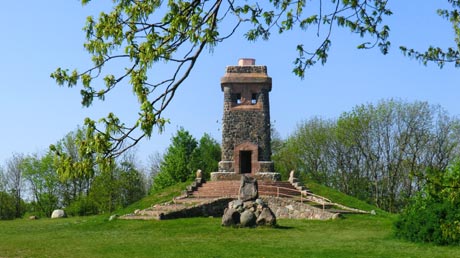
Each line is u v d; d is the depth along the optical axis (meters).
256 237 25.94
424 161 61.53
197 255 20.20
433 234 22.91
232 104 50.81
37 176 68.19
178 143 73.88
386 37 10.96
